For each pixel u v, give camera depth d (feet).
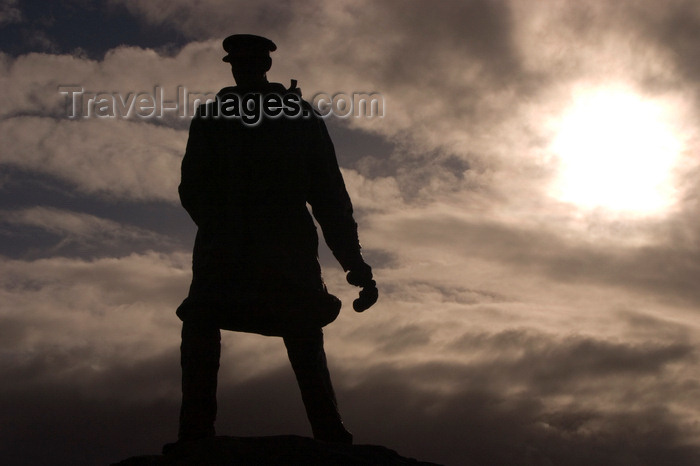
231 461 22.52
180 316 26.14
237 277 25.71
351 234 27.50
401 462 23.57
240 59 27.50
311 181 27.22
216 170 26.55
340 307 26.53
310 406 26.07
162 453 24.18
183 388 25.50
